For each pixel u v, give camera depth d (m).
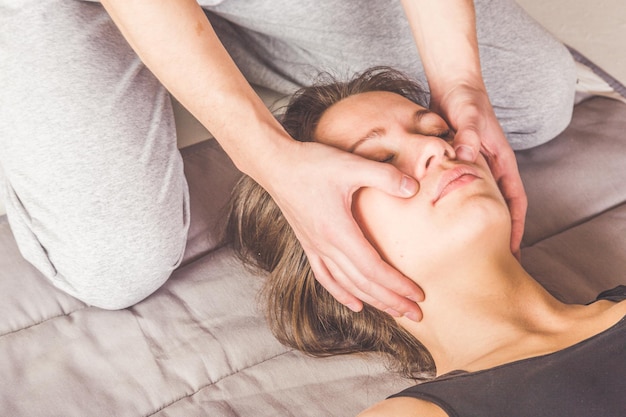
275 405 1.29
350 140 1.23
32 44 1.46
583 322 1.14
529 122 1.73
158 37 1.08
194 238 1.57
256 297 1.46
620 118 1.81
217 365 1.36
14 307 1.45
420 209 1.13
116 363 1.37
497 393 1.00
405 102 1.27
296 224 1.17
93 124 1.42
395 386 1.32
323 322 1.38
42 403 1.30
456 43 1.34
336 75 1.75
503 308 1.16
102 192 1.40
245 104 1.11
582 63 1.95
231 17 1.70
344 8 1.67
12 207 1.44
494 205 1.13
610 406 0.95
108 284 1.40
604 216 1.58
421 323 1.23
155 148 1.47
